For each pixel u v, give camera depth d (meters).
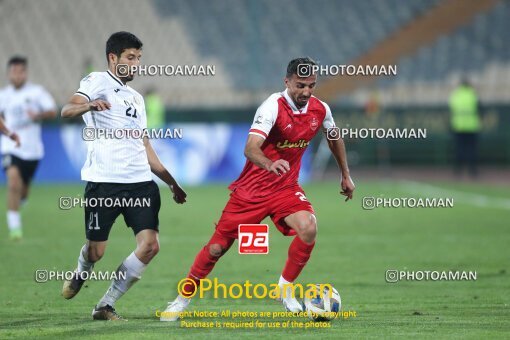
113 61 22.16
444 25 101.38
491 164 88.62
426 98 91.81
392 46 100.69
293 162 22.62
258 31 102.38
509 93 91.25
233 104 91.06
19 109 41.97
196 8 103.69
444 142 87.94
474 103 79.38
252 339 19.44
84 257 22.69
